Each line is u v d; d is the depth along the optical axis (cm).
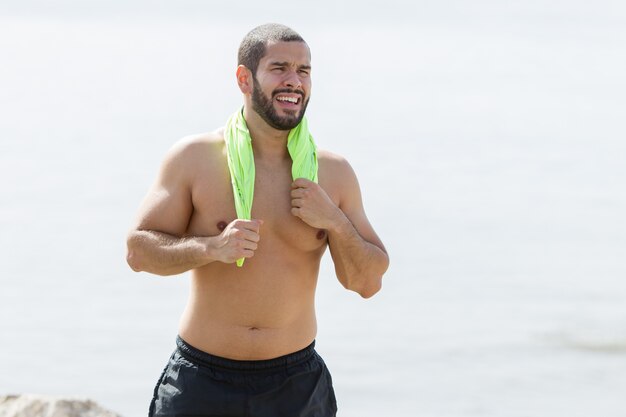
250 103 1326
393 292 5694
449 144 12431
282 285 1327
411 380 4372
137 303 5247
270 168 1338
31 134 12688
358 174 10000
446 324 5119
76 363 4356
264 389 1313
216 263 1316
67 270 5969
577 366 4612
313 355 1364
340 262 1366
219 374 1312
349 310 5241
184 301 5288
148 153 11262
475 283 5978
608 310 5431
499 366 4569
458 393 4259
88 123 14150
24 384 4147
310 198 1313
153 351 4525
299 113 1310
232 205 1322
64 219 7538
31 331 4769
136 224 1318
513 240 7212
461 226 7644
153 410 1338
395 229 7512
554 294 5791
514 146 12269
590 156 11438
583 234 7462
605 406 4197
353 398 4188
